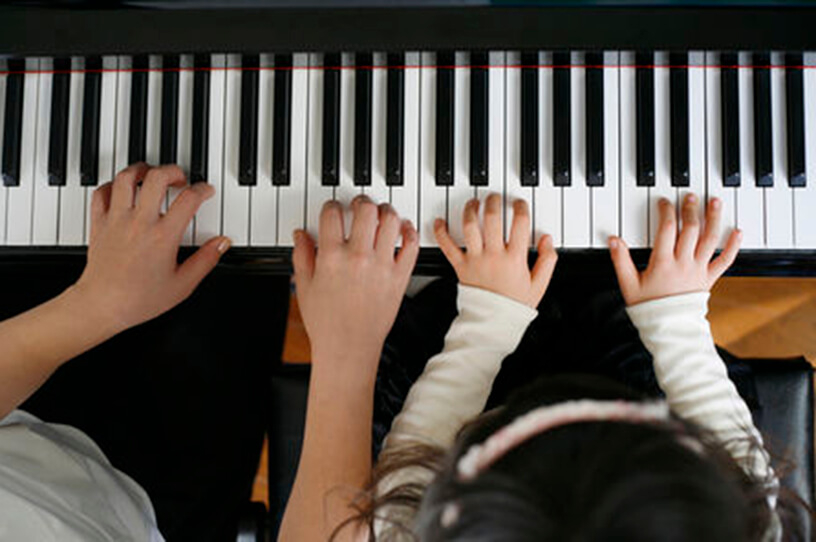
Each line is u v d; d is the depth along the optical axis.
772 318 1.49
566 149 0.91
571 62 0.89
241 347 1.20
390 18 0.84
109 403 1.17
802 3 0.82
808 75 0.90
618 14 0.83
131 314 0.92
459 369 0.88
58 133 0.93
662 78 0.91
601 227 0.92
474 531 0.48
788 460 0.98
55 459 0.92
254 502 1.12
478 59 0.88
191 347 1.18
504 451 0.53
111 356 1.17
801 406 1.09
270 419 1.11
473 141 0.91
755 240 0.93
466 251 0.92
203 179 0.93
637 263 0.94
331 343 0.87
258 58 0.88
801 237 0.92
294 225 0.93
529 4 0.83
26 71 0.93
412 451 0.80
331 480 0.81
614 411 0.56
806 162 0.91
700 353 0.89
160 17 0.85
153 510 1.11
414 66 0.91
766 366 1.10
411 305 1.10
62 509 0.85
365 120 0.91
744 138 0.91
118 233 0.90
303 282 0.91
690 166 0.92
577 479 0.47
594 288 1.10
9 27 0.86
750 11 0.83
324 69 0.91
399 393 1.06
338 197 0.93
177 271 0.92
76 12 0.85
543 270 0.91
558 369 1.08
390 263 0.89
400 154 0.92
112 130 0.93
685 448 0.52
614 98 0.91
